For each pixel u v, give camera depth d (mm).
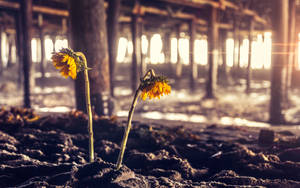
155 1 17203
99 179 2264
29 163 2807
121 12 17734
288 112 13016
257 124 10953
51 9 17484
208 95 17859
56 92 19109
